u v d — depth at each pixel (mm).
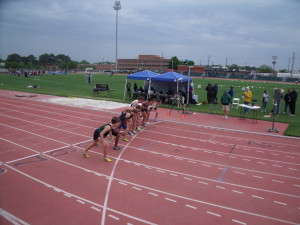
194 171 7363
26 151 8750
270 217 5164
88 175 6941
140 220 4949
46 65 160750
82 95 25234
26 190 6059
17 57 149875
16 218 4965
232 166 7809
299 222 5020
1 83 39125
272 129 12117
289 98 16438
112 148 9328
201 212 5277
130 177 6871
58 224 4789
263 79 76062
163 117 15266
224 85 45594
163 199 5766
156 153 8844
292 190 6344
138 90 22312
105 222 4871
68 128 12102
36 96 24312
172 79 18500
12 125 12500
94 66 173500
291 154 9000
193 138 10859
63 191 6047
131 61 159375
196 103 20922
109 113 16156
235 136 11312
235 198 5887
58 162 7820
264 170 7551
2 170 7168
